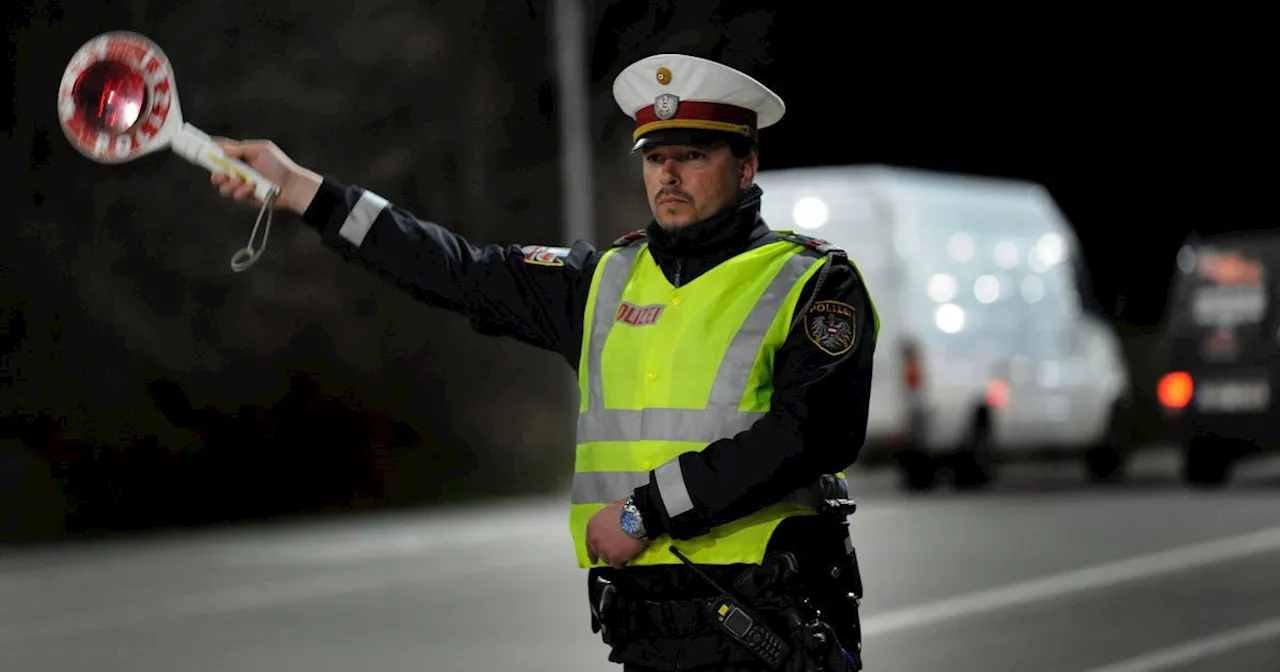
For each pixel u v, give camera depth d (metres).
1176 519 36.38
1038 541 33.09
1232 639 22.50
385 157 52.84
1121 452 49.28
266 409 51.31
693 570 9.67
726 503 9.38
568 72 52.28
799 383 9.51
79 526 45.44
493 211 54.94
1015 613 24.70
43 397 48.66
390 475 52.38
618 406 9.87
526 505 46.66
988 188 49.03
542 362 55.09
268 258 50.72
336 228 10.44
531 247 10.58
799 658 9.59
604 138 57.75
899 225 45.59
